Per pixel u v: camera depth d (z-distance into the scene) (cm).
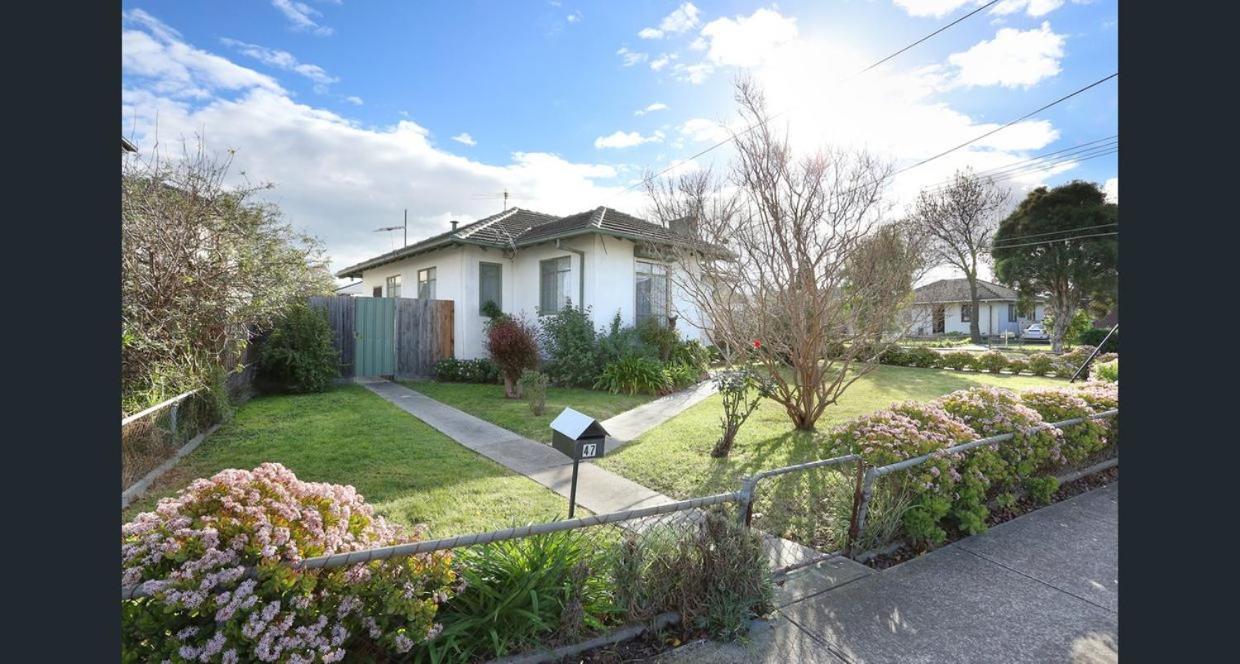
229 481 217
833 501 440
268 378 1080
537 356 1102
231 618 187
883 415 464
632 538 296
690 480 532
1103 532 410
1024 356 1758
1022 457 469
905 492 385
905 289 740
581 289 1286
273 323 1047
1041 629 282
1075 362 1532
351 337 1279
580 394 1095
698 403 1006
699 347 1434
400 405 945
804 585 326
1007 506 454
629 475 548
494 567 263
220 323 754
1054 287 2311
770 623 285
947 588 324
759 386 742
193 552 191
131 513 427
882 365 1797
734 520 304
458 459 589
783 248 691
